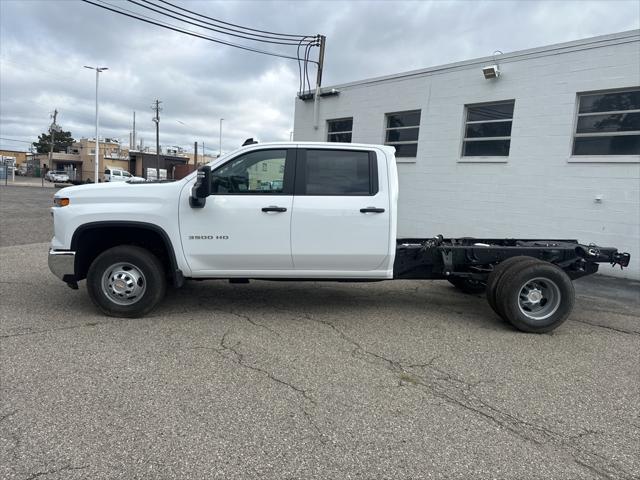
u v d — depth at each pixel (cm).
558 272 530
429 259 586
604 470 280
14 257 901
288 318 562
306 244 532
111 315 536
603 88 887
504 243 666
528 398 372
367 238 539
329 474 267
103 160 7200
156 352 437
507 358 457
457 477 269
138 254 524
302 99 1510
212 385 372
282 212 527
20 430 300
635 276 862
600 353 480
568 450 300
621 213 875
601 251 588
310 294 688
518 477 271
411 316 592
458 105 1107
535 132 980
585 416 346
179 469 267
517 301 529
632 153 872
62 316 537
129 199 523
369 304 644
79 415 320
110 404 337
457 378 405
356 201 535
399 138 1262
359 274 555
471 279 597
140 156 7062
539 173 977
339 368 416
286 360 430
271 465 274
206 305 605
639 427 332
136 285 530
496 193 1048
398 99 1234
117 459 273
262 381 384
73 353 428
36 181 5956
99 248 567
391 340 496
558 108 945
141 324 517
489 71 1015
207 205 521
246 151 535
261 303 626
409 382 393
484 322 577
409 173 1212
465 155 1118
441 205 1149
